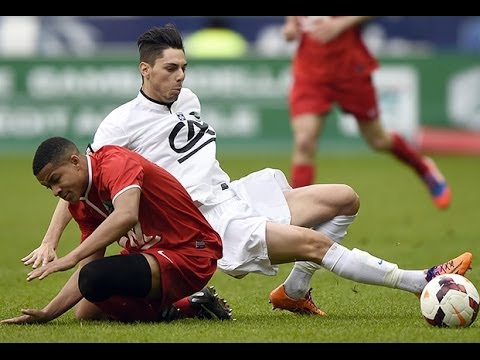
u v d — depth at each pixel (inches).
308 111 1872.5
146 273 906.1
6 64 3053.6
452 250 1517.0
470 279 1227.9
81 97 3048.7
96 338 856.9
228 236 975.6
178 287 921.5
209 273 936.3
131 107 1015.0
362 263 954.7
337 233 1016.2
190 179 998.4
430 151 3122.5
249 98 3063.5
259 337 858.8
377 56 3058.6
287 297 1003.9
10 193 2425.0
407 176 2691.9
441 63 3080.7
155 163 1000.2
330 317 985.5
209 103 3063.5
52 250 944.3
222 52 3157.0
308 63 1878.7
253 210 1004.6
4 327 914.1
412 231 1749.5
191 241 932.6
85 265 903.7
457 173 2765.7
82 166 906.7
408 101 3058.6
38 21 3435.0
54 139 903.7
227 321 959.0
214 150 1026.7
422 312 909.2
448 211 2050.9
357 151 3191.4
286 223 995.9
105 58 3036.4
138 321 945.5
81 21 3449.8
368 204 2162.9
